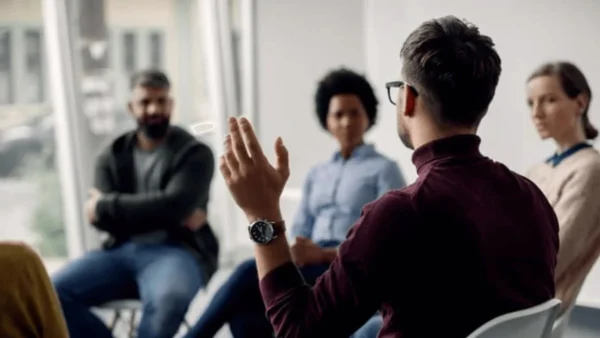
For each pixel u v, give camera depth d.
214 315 2.99
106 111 5.14
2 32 4.91
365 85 3.41
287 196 5.37
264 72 5.56
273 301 1.61
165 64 5.41
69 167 5.06
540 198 1.71
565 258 2.55
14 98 4.99
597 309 4.03
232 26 5.59
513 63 4.24
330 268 1.59
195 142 3.64
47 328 1.79
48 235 5.21
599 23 3.94
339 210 3.30
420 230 1.53
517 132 4.23
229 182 1.66
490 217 1.58
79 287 3.37
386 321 1.61
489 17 4.31
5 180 5.10
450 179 1.58
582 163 2.70
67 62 4.93
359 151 3.36
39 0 4.88
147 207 3.48
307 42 5.40
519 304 1.60
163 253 3.45
